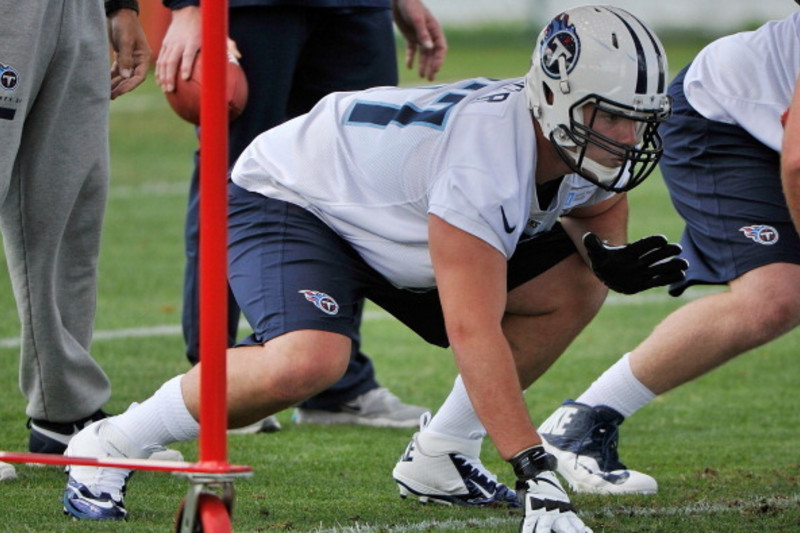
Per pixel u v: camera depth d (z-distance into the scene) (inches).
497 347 460.4
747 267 574.2
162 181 1752.0
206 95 406.6
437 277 469.4
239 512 550.3
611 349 990.4
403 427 758.5
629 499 590.9
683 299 1184.8
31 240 569.0
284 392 494.6
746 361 960.3
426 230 499.8
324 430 746.8
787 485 620.7
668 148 612.7
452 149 476.4
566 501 466.3
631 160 469.1
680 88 615.8
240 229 536.1
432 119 492.1
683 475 644.1
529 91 477.1
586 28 460.8
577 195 520.1
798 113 460.4
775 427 768.9
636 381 601.6
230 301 727.7
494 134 473.7
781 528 534.0
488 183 462.3
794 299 567.5
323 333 499.5
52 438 602.2
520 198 469.7
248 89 717.9
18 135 530.6
